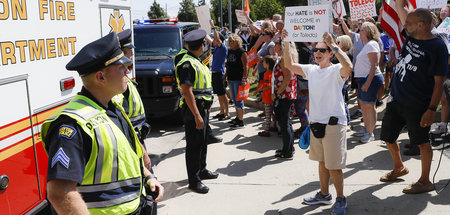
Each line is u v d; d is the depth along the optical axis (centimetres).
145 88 672
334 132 342
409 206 371
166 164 533
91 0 361
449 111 538
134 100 294
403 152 514
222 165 517
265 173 482
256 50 767
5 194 250
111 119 189
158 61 721
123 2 438
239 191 435
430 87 368
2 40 246
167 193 439
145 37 792
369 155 513
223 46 715
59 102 309
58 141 163
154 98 677
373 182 430
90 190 174
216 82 744
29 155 275
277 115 518
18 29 260
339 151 346
